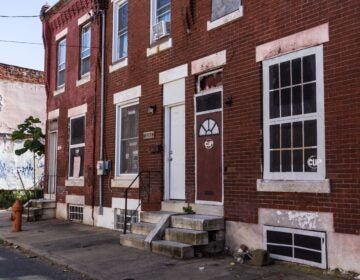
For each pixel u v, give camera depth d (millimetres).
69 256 10359
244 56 9805
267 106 9266
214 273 8289
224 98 10219
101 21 15406
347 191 7672
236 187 9773
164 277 8195
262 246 9102
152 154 12492
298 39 8672
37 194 22922
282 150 8930
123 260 9602
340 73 7918
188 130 11250
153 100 12609
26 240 12758
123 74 14070
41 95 29969
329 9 8156
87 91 15977
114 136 14344
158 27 12312
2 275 8875
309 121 8453
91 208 15281
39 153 21656
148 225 11031
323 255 7961
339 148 7852
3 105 28328
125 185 13625
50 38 19250
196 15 11234
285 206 8695
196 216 10281
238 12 10000
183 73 11523
